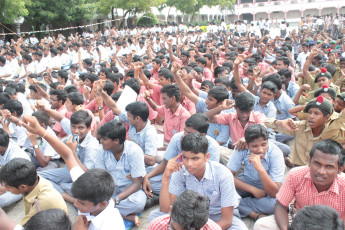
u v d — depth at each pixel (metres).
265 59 10.30
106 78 6.84
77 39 17.75
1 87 6.71
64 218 2.06
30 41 19.97
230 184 2.79
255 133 3.06
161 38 17.81
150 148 4.05
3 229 2.36
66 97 5.36
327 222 1.83
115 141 3.35
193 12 34.12
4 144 3.79
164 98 4.42
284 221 2.71
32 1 19.62
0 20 17.39
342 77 6.27
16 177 2.62
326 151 2.35
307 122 3.70
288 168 4.61
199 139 2.56
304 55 11.05
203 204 1.93
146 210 3.79
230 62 8.21
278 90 5.23
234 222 2.92
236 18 48.34
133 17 29.25
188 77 5.27
